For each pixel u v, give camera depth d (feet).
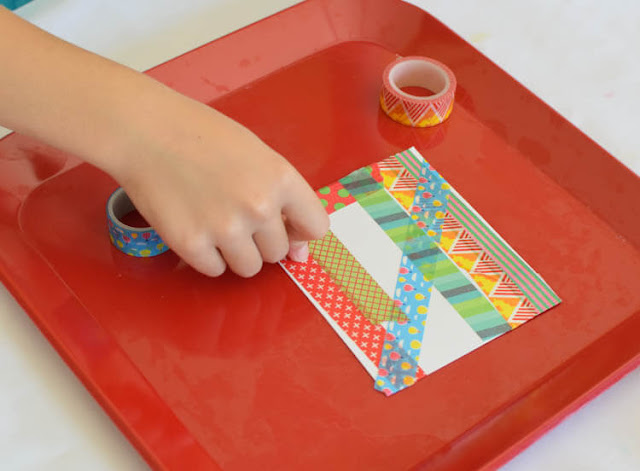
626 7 3.72
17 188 2.93
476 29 3.63
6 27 2.55
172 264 2.79
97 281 2.72
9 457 2.33
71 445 2.38
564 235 2.95
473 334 2.66
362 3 3.58
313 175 3.10
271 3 3.66
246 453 2.37
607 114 3.37
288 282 2.77
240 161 2.46
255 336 2.63
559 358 2.62
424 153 3.20
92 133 2.49
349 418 2.45
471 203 3.03
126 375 2.49
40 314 2.55
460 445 2.40
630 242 2.94
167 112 2.51
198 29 3.51
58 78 2.51
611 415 2.52
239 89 3.33
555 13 3.72
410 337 2.64
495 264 2.86
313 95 3.35
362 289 2.76
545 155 3.17
